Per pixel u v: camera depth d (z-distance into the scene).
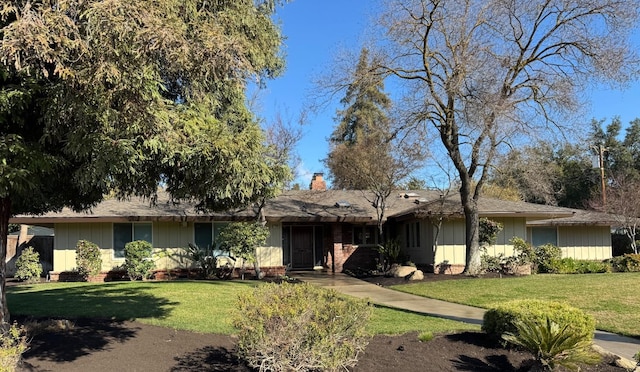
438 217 21.34
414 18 18.11
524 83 18.83
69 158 6.01
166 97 6.66
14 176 5.07
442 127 19.45
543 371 6.40
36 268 20.47
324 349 5.79
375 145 23.05
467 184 19.75
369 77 19.23
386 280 19.14
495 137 18.11
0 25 5.19
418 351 7.18
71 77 4.96
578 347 6.51
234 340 7.86
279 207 23.50
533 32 18.39
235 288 14.72
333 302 6.17
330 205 25.38
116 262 20.47
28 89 5.28
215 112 7.57
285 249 25.31
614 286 15.10
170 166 6.38
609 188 34.16
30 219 19.19
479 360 6.90
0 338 6.10
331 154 30.02
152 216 20.00
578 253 25.98
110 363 6.64
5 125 5.66
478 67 17.31
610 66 17.55
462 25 17.64
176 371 6.37
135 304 11.27
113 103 5.25
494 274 19.64
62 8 4.84
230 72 5.64
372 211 24.77
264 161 7.99
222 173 6.24
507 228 23.09
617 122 47.97
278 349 5.72
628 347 8.73
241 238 18.92
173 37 4.92
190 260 21.19
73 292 13.61
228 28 6.89
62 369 6.34
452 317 11.48
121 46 4.84
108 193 7.25
